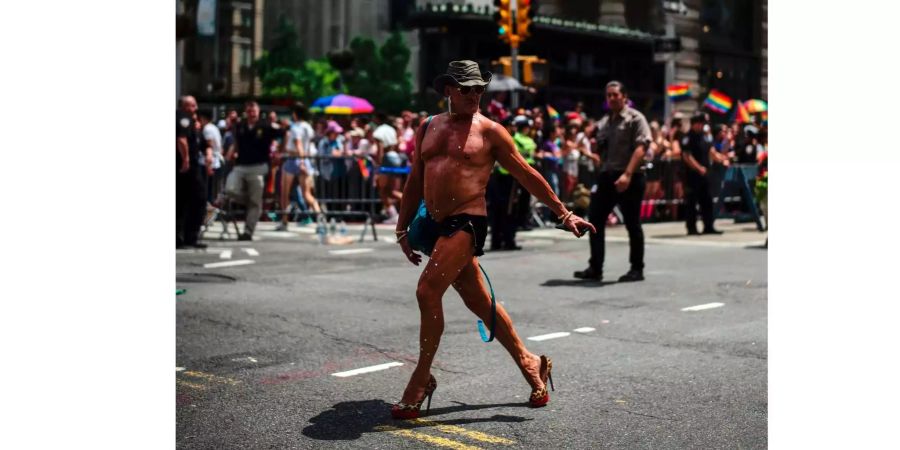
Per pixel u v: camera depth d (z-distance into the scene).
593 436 4.38
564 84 35.41
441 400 5.04
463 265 4.66
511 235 12.73
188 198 12.25
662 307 8.12
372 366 5.86
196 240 12.49
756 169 16.45
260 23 57.03
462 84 4.55
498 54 36.31
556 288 9.24
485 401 5.01
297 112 15.64
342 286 9.26
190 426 4.53
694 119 15.11
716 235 15.17
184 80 57.91
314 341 6.61
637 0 37.66
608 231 15.83
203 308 7.93
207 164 14.28
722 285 9.41
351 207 16.23
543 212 16.28
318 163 16.19
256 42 56.84
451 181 4.61
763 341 6.61
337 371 5.72
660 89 38.53
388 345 6.48
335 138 16.48
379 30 42.31
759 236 14.97
